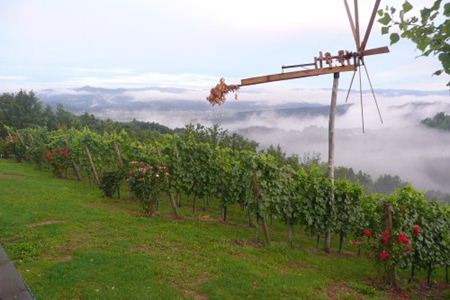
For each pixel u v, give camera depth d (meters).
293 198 11.57
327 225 11.68
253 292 7.14
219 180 13.43
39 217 10.73
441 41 2.51
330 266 9.83
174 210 12.88
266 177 11.26
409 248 8.90
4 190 14.41
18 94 70.31
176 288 6.95
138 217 11.73
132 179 12.34
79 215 11.27
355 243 9.95
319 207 11.53
